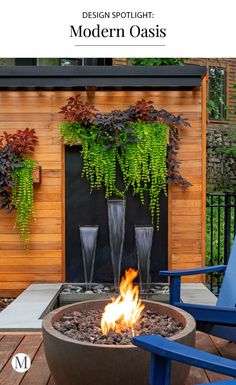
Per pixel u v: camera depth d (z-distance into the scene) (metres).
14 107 4.88
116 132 4.78
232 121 11.30
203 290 4.46
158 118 4.86
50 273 4.93
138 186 4.87
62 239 4.92
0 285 4.90
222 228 7.75
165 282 4.95
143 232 4.70
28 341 2.95
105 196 4.94
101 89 4.88
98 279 4.97
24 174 4.77
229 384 1.41
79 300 4.51
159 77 4.61
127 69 4.58
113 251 4.79
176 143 4.89
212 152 10.25
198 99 4.92
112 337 2.02
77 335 2.03
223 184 10.26
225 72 11.37
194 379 2.37
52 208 4.91
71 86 4.63
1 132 4.89
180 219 4.93
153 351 1.49
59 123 4.88
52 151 4.90
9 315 3.50
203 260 4.92
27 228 4.86
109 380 1.82
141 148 4.81
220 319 2.60
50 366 1.99
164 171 4.84
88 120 4.75
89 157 4.84
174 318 2.29
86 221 4.96
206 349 2.87
